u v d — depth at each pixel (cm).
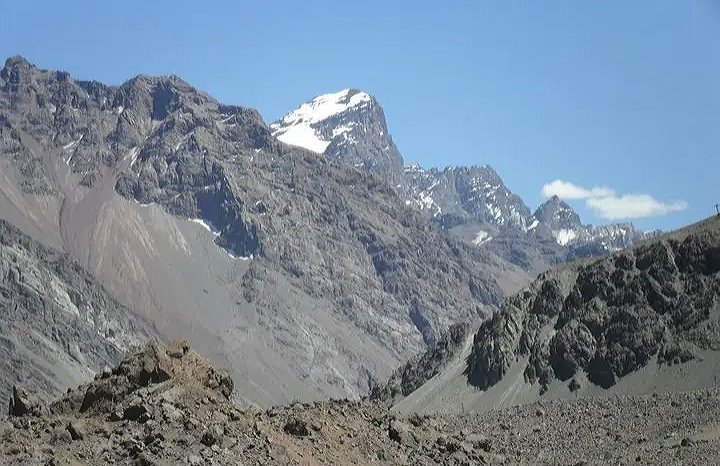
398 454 8288
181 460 6581
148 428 6919
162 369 7512
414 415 9919
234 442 7019
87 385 7588
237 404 7750
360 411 9100
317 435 7950
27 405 7519
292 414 8181
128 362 7544
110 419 7100
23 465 6147
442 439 8994
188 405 7262
